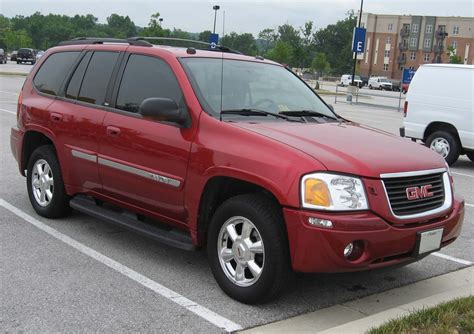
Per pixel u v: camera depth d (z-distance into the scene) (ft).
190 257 17.38
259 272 13.51
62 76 20.36
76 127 18.63
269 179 13.00
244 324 12.95
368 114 86.53
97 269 16.03
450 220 14.38
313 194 12.50
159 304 13.84
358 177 12.84
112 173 17.29
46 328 12.34
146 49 17.52
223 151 14.07
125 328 12.50
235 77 17.03
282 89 18.01
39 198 20.95
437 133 39.27
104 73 18.54
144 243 18.53
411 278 16.65
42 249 17.52
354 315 13.79
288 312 13.74
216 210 14.87
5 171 28.63
